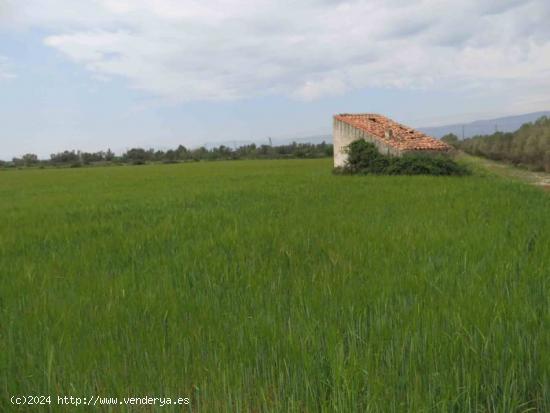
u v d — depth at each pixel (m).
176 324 4.13
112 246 8.07
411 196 13.93
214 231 9.02
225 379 3.12
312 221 9.73
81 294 5.23
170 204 14.67
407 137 27.33
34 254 7.68
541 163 35.91
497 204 11.62
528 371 3.12
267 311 4.36
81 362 3.48
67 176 41.81
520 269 5.44
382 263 6.09
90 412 2.97
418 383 2.98
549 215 9.78
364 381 3.06
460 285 4.89
